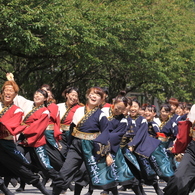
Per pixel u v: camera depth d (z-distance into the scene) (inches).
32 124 466.9
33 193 524.4
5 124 398.0
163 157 557.0
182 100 1977.1
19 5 883.4
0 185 432.5
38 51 1186.6
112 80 1673.2
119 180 453.1
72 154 408.5
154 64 1349.7
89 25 1063.0
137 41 1282.0
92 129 401.4
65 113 597.6
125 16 1152.8
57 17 967.6
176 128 582.2
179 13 1670.8
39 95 477.1
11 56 1390.3
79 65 1321.4
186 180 366.0
